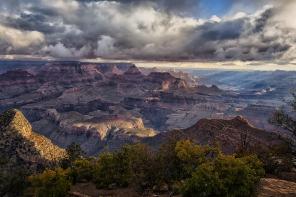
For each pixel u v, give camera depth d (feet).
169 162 158.51
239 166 120.47
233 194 117.39
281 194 125.29
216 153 157.79
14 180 259.80
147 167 162.81
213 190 116.98
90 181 222.69
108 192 179.11
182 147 156.15
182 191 120.57
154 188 160.56
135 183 167.32
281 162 171.63
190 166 151.53
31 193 225.76
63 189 183.93
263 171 137.49
